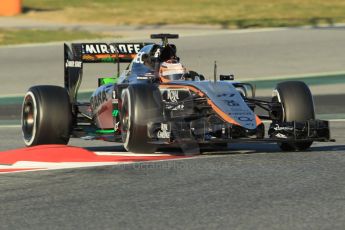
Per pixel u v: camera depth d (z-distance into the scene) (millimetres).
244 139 30141
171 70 34719
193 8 131750
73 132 36688
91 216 21922
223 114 30781
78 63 37844
